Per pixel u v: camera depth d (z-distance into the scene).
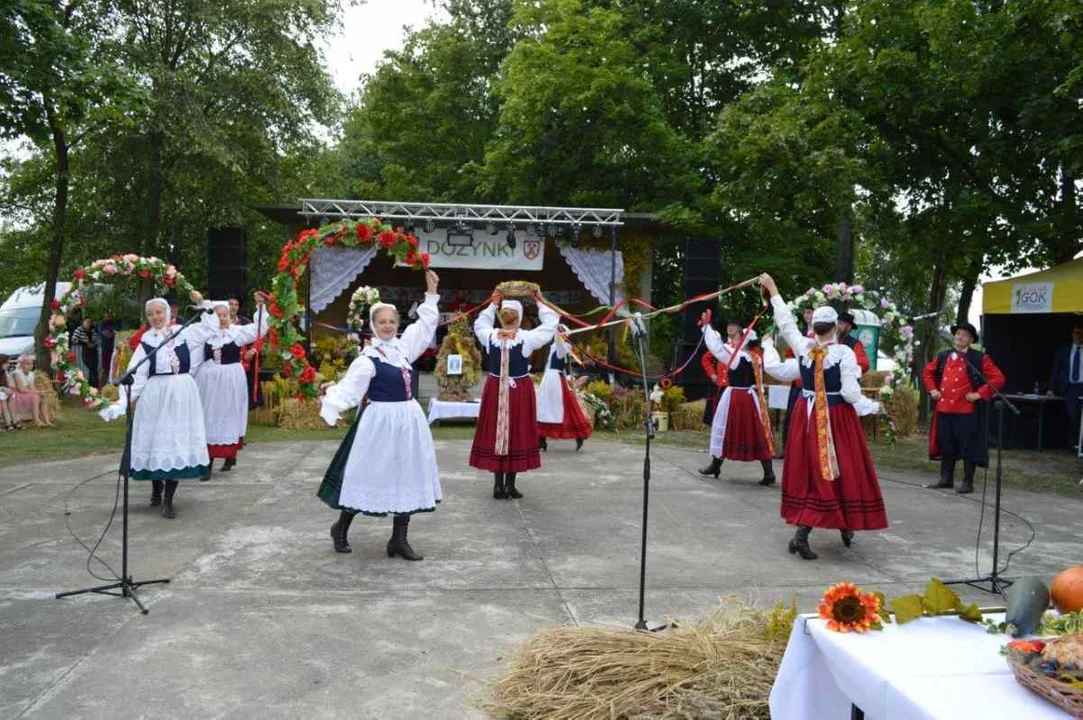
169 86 14.57
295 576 4.97
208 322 7.21
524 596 4.70
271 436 10.86
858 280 22.02
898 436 12.59
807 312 8.25
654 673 3.21
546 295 21.94
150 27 14.97
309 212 14.66
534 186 18.48
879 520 5.51
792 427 5.68
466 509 6.88
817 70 12.23
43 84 10.10
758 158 11.97
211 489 7.40
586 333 15.93
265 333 7.87
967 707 1.98
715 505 7.26
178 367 6.27
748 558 5.59
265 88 15.62
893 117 12.27
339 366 14.02
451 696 3.42
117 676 3.54
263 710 3.27
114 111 13.55
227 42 15.85
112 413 6.19
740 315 18.19
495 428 7.20
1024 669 2.04
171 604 4.44
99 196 15.98
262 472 8.23
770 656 3.25
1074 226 11.50
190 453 6.25
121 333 16.88
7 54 9.76
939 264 13.77
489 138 22.55
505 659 3.75
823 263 18.39
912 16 12.00
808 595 4.82
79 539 5.69
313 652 3.84
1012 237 12.21
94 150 15.60
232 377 8.04
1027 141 11.38
